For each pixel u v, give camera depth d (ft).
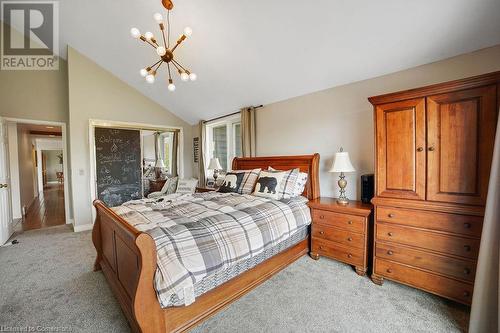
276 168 11.09
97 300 6.35
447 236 5.78
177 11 8.40
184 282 4.42
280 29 7.68
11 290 6.83
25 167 19.40
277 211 7.55
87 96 13.48
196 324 5.17
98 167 14.26
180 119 17.65
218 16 8.02
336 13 6.59
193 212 6.87
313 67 8.93
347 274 7.56
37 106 13.28
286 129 11.49
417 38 6.67
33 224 14.32
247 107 12.94
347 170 8.13
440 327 5.19
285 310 5.81
